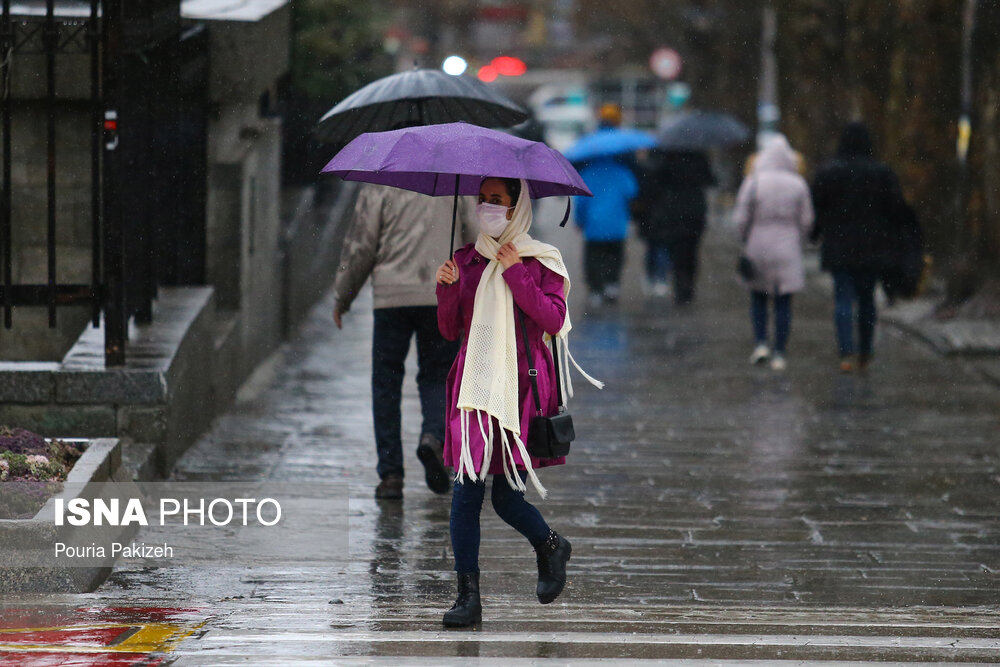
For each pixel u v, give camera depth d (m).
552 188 16.64
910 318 46.62
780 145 39.28
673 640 15.17
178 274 29.31
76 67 26.42
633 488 25.09
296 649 14.59
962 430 30.91
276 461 26.08
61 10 26.61
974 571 20.12
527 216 16.08
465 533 16.19
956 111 53.38
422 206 22.86
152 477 23.02
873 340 42.41
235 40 30.50
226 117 32.22
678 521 22.80
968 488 25.50
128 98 24.70
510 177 15.20
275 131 38.56
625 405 33.44
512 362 15.79
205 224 30.64
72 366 23.02
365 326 44.62
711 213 92.00
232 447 27.00
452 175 17.34
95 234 23.14
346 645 14.80
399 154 15.32
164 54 28.11
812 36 71.44
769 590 18.95
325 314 46.81
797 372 38.41
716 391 35.47
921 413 32.81
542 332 16.16
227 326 31.41
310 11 46.94
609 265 52.22
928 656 14.61
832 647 14.90
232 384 31.48
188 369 25.81
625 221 52.06
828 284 58.69
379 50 55.41
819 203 38.00
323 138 24.14
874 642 15.19
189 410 26.08
